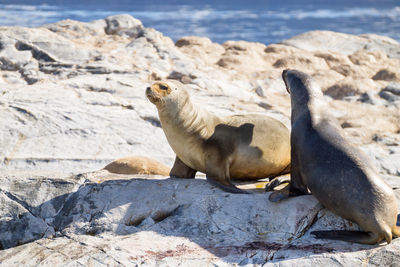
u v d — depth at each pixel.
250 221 22.22
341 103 62.94
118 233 22.41
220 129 25.28
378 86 68.38
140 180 25.33
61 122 45.66
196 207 23.16
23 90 51.03
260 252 20.00
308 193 23.50
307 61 78.88
